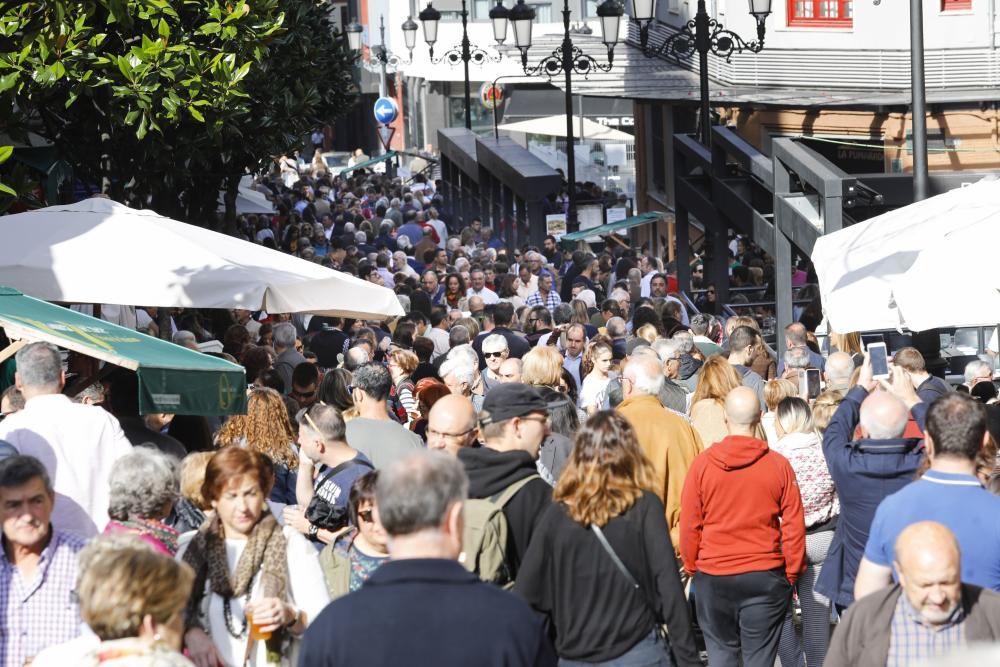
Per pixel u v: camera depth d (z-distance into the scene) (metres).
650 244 116.06
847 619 14.33
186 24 47.19
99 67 43.16
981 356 44.84
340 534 18.97
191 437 26.31
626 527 16.64
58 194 57.44
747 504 20.59
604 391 30.95
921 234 29.73
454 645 11.92
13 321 19.95
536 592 16.83
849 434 21.55
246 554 15.79
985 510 15.80
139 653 12.04
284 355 37.94
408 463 12.34
